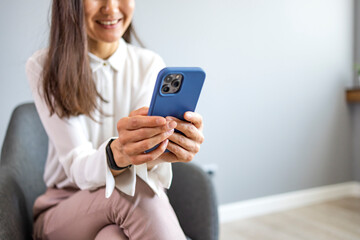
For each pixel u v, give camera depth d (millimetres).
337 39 2986
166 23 2324
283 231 2389
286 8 2727
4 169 1139
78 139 1031
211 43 2465
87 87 1042
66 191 1117
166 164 945
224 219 2578
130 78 1148
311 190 2943
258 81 2650
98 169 875
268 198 2752
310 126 2910
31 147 1300
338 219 2576
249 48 2598
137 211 849
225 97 2533
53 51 1029
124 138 767
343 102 3061
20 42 1969
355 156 3135
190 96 755
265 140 2713
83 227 932
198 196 1184
